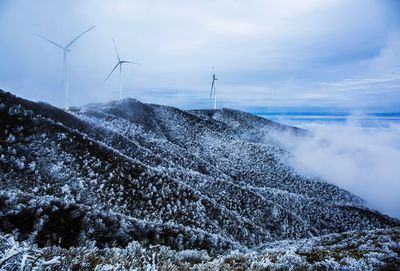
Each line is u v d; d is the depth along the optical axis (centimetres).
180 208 3831
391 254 1250
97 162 3872
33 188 2669
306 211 8706
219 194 5994
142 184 3959
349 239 2095
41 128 3869
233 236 4072
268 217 6106
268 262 998
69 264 537
